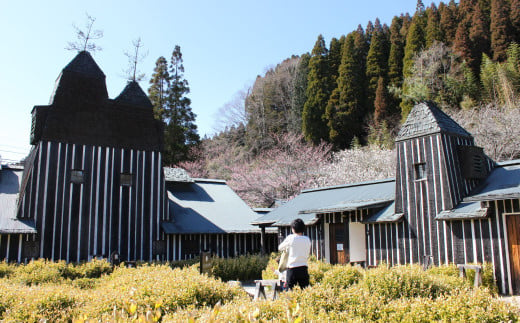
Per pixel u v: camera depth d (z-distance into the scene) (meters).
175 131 36.53
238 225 19.69
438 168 11.92
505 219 10.23
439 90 31.09
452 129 12.53
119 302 5.55
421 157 12.46
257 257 16.17
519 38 32.38
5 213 14.88
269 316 4.59
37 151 15.34
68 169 15.84
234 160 39.19
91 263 11.95
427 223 12.01
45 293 5.92
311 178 29.64
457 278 7.73
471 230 10.88
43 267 11.08
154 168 17.95
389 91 36.34
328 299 5.53
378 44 40.91
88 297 6.16
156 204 17.67
